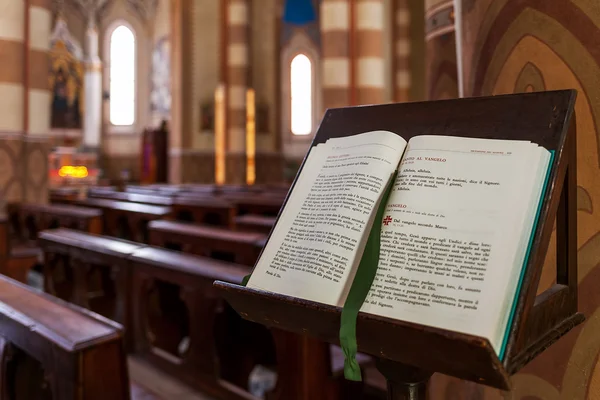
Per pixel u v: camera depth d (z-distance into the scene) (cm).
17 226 672
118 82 2219
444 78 267
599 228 135
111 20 2200
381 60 1150
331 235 106
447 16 264
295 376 201
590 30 135
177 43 1652
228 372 284
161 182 1725
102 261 310
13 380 181
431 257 93
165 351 297
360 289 95
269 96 1778
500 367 77
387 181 108
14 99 727
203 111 1661
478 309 84
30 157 757
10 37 721
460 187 99
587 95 136
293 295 102
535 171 94
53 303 186
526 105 102
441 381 189
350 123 126
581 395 139
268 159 1778
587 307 137
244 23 1648
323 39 1143
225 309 265
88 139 2153
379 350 92
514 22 155
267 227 389
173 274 254
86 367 144
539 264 87
